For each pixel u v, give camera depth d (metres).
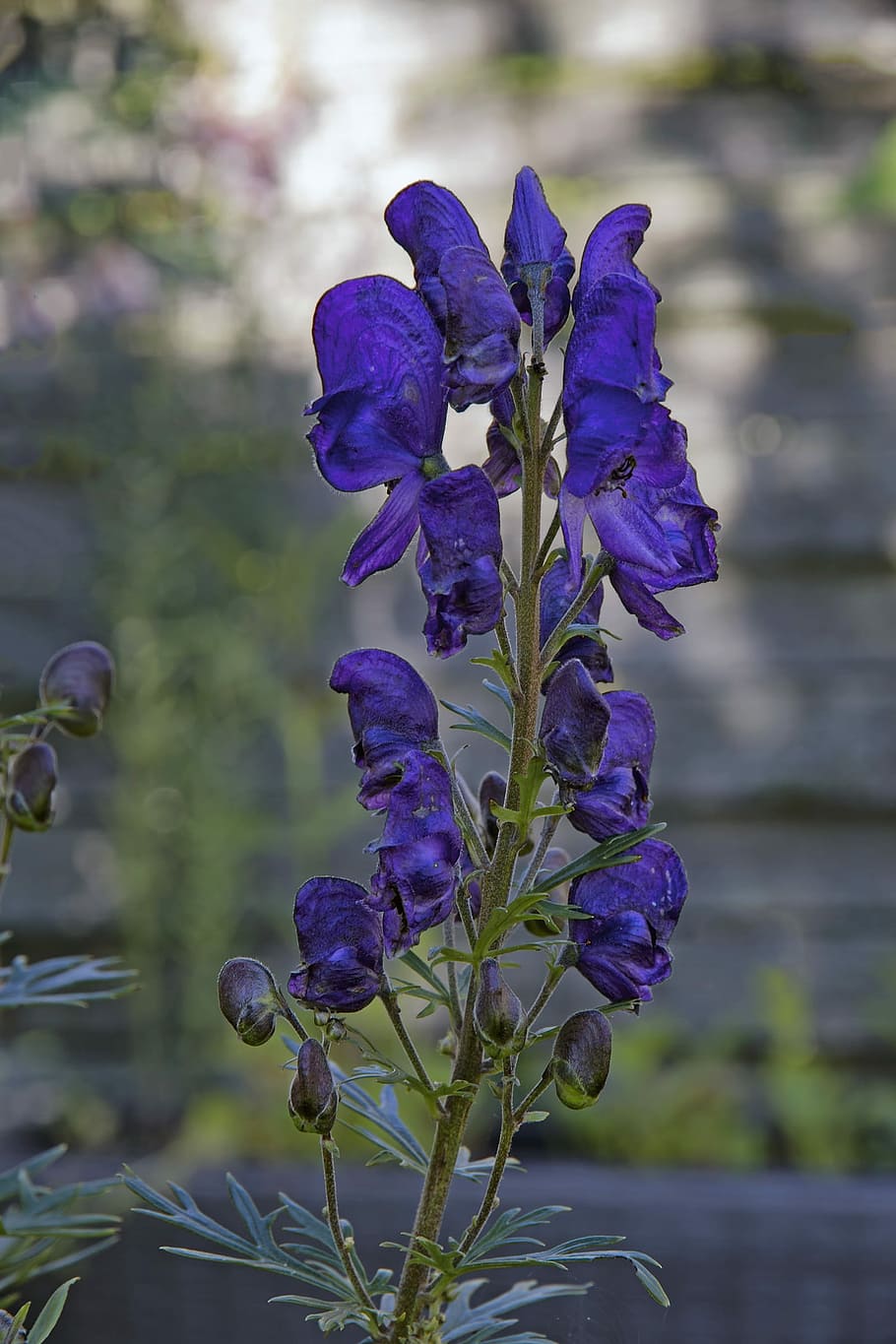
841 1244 1.17
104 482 1.45
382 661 0.59
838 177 1.45
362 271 1.45
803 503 1.45
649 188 1.46
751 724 1.46
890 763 1.44
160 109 1.45
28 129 1.46
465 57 1.46
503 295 0.57
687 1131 1.38
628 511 0.57
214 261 1.44
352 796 1.47
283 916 1.46
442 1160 0.59
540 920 0.61
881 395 1.44
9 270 1.45
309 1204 1.19
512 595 0.57
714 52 1.44
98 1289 1.17
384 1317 0.58
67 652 0.65
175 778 1.44
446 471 0.58
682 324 1.46
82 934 1.47
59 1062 1.47
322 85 1.46
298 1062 0.58
